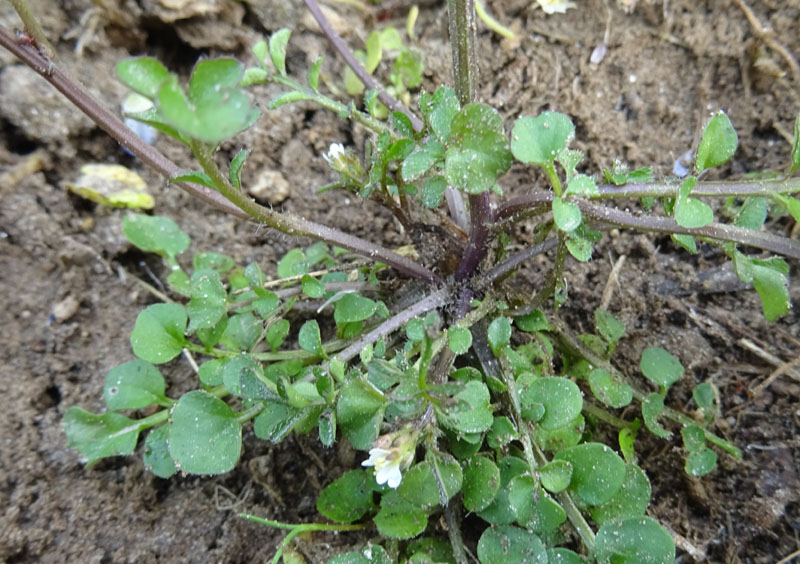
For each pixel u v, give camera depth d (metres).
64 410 0.09
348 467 0.09
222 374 0.07
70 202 0.10
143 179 0.11
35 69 0.07
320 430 0.06
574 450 0.07
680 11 0.12
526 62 0.12
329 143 0.12
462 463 0.07
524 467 0.07
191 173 0.06
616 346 0.10
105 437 0.08
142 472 0.09
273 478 0.09
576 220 0.06
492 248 0.09
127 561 0.08
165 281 0.11
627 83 0.12
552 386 0.07
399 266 0.09
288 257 0.10
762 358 0.09
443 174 0.07
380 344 0.07
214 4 0.11
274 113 0.11
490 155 0.06
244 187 0.11
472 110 0.06
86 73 0.11
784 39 0.11
